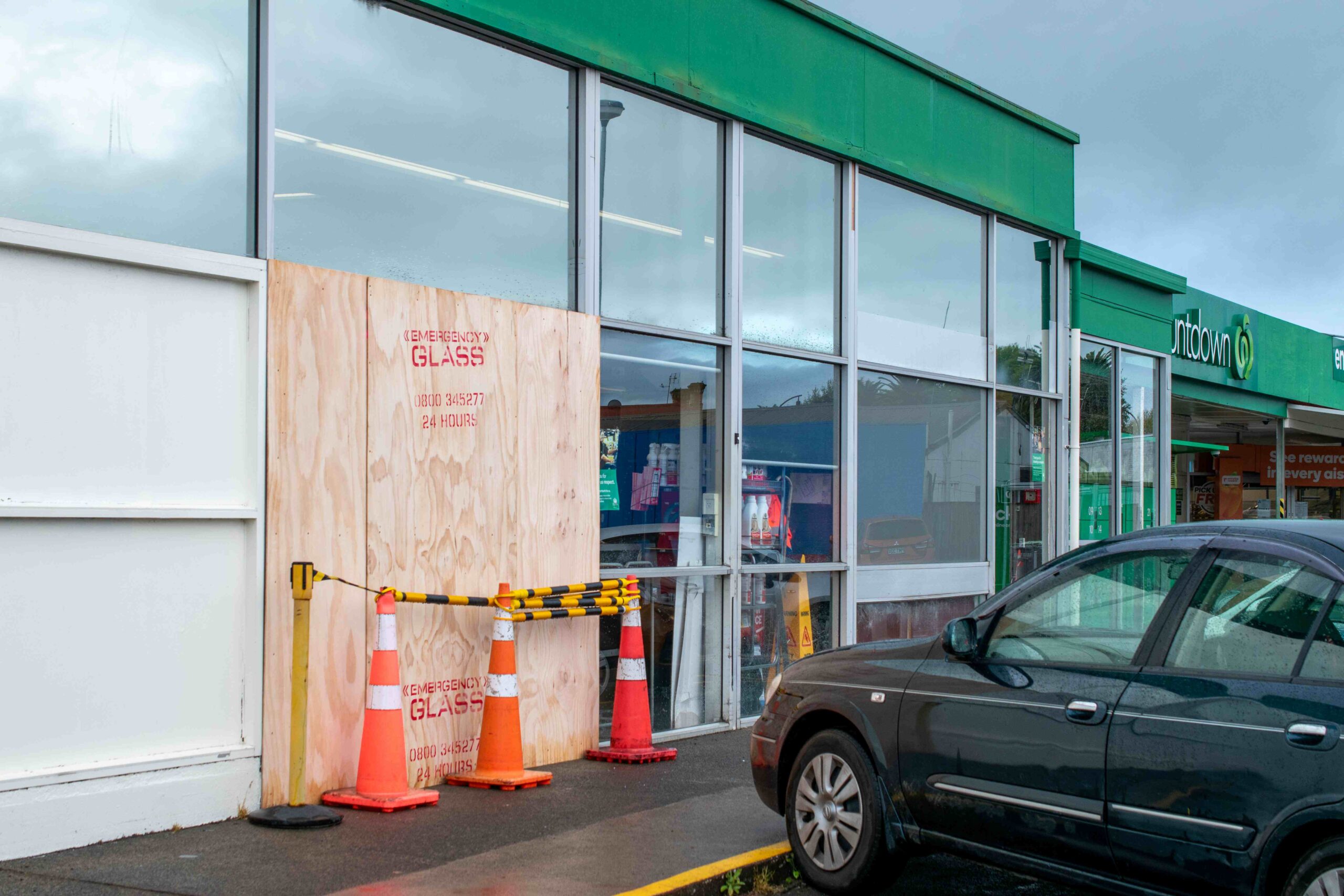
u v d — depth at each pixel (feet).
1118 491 46.85
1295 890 12.74
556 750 25.57
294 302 21.25
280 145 21.90
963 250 39.04
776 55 31.99
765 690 31.32
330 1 22.90
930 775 16.92
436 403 23.45
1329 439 98.48
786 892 18.39
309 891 16.28
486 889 16.53
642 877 17.29
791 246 32.83
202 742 19.93
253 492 20.62
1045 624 16.58
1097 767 14.78
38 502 18.20
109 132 19.75
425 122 24.44
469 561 23.89
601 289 27.71
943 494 37.76
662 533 28.91
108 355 19.08
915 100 36.60
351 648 21.81
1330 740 12.64
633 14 28.14
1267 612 14.11
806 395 32.96
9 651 17.85
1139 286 47.98
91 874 16.87
